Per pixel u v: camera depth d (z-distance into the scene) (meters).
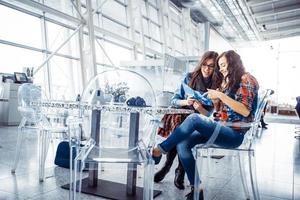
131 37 8.30
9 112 5.57
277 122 10.75
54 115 2.46
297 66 17.16
